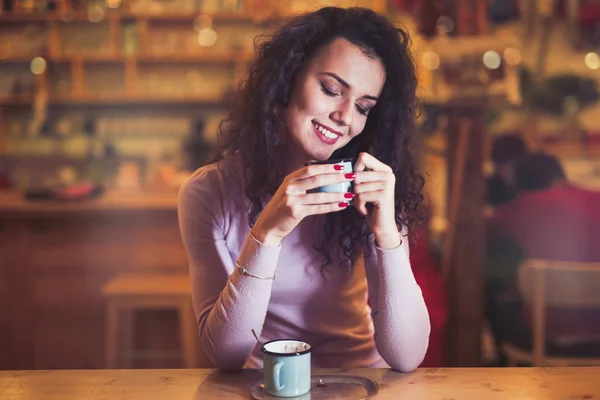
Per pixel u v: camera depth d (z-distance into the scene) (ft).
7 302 12.14
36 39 17.76
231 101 5.01
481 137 9.61
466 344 9.45
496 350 9.74
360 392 3.93
